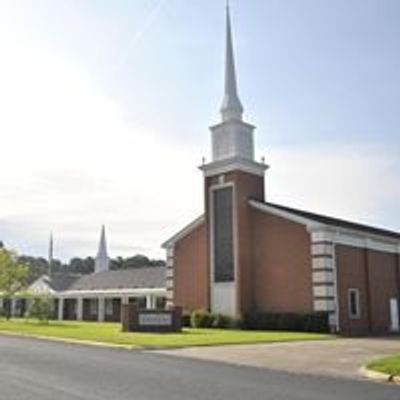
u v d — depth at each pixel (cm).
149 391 1232
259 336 3098
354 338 3253
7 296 5544
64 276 7150
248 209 4184
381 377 1543
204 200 4359
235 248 4116
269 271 4038
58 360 1780
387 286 4372
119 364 1725
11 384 1290
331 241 3875
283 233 4000
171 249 4606
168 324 3503
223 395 1207
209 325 4047
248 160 4231
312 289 3806
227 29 4462
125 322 3400
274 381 1447
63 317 6462
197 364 1806
